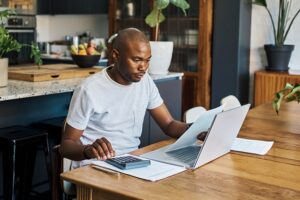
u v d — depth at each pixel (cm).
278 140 185
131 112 183
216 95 434
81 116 170
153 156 156
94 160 157
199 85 440
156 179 130
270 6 431
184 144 165
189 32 450
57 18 598
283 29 412
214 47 429
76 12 546
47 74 294
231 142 164
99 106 174
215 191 122
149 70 335
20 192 284
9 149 242
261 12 437
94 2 527
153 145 174
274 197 118
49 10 568
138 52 164
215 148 151
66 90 262
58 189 184
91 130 179
